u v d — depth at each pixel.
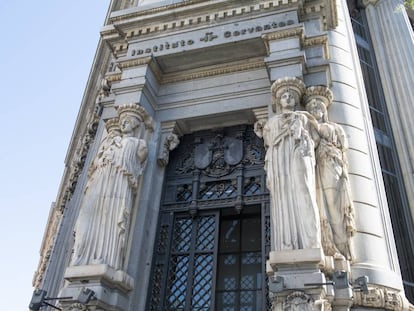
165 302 7.93
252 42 9.02
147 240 8.28
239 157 9.02
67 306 6.61
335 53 9.24
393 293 6.28
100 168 8.08
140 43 10.04
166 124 9.45
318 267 5.92
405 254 9.92
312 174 6.72
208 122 9.45
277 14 9.15
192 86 9.70
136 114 8.82
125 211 7.61
